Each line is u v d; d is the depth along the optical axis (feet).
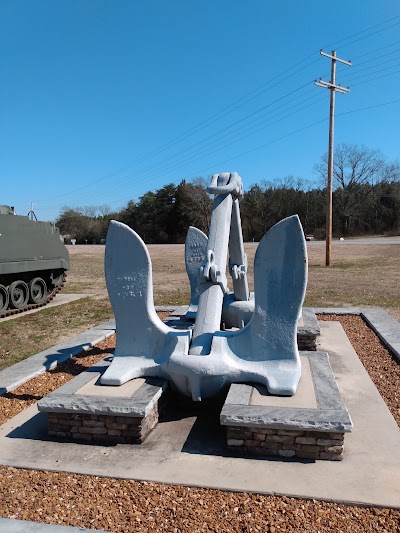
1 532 8.21
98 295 42.88
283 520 9.04
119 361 14.30
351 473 10.46
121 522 9.12
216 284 14.89
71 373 18.28
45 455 11.72
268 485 10.07
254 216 180.04
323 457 11.05
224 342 13.42
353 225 169.68
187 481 10.32
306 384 12.89
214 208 16.35
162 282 50.21
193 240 23.16
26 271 35.45
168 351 13.87
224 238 15.62
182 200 170.30
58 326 28.50
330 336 22.50
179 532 8.80
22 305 35.55
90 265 80.23
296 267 12.72
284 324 13.02
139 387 13.29
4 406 15.02
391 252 79.66
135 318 14.38
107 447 12.06
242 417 11.09
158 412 13.42
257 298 13.24
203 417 13.64
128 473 10.73
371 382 16.16
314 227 174.70
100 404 12.11
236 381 13.06
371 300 33.78
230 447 11.52
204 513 9.31
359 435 12.22
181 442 12.17
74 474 10.85
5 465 11.28
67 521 9.16
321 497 9.59
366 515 9.13
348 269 56.59
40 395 15.97
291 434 11.13
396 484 10.00
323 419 10.79
